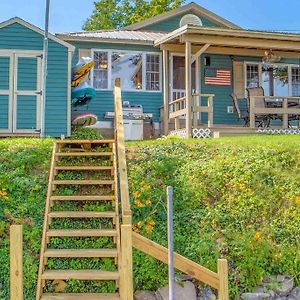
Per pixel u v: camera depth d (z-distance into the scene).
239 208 7.10
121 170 7.18
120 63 16.08
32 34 12.21
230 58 17.17
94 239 6.60
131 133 14.99
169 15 18.61
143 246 5.60
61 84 12.29
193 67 16.73
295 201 7.17
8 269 6.08
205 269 5.52
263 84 17.55
